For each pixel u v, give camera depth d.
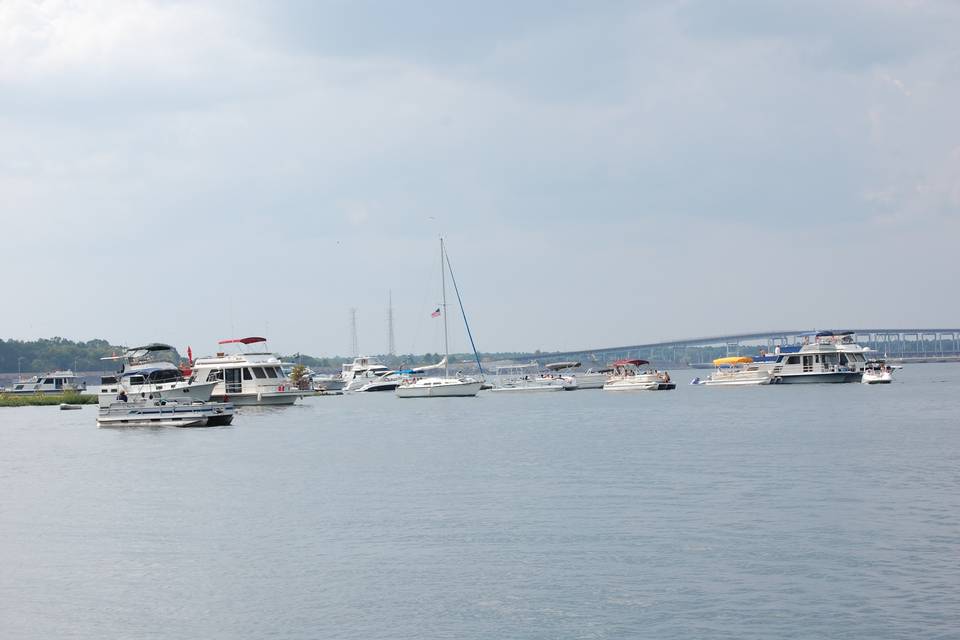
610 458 58.62
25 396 166.88
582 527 36.47
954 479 47.53
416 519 38.78
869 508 39.59
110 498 45.81
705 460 56.56
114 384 112.44
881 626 24.78
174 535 36.75
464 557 32.22
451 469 54.59
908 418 89.31
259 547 34.44
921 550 32.19
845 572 29.59
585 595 27.73
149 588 29.48
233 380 121.38
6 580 30.59
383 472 53.72
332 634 25.14
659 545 33.31
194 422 91.06
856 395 137.50
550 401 145.38
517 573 30.11
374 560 32.12
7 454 67.50
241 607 27.47
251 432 84.81
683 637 24.28
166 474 54.47
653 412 107.38
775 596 27.33
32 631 25.86
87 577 30.80
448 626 25.47
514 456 61.03
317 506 42.34
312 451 66.25
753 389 167.38
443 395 163.50
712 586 28.36
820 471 50.78
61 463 61.22
